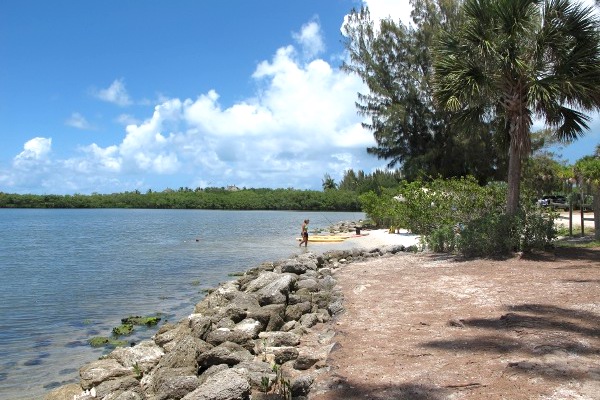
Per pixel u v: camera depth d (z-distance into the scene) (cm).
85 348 983
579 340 646
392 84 4316
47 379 816
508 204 1644
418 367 585
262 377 604
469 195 2000
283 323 970
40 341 1037
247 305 1030
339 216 8094
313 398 523
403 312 876
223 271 2055
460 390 509
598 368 543
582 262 1341
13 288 1659
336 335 753
